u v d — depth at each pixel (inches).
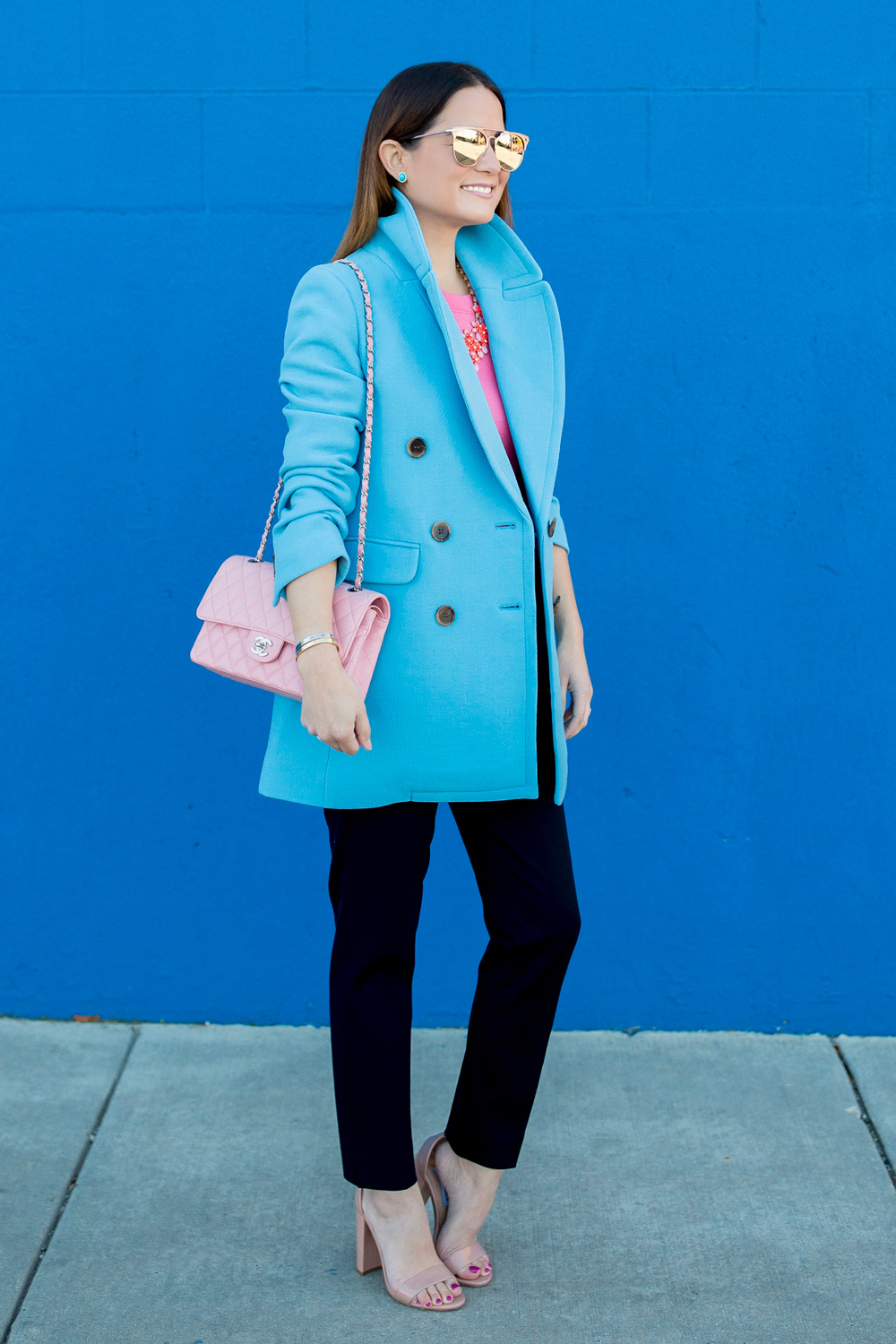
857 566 110.1
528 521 76.8
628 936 114.9
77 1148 97.4
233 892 115.3
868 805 112.8
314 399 73.9
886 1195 92.6
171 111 106.0
